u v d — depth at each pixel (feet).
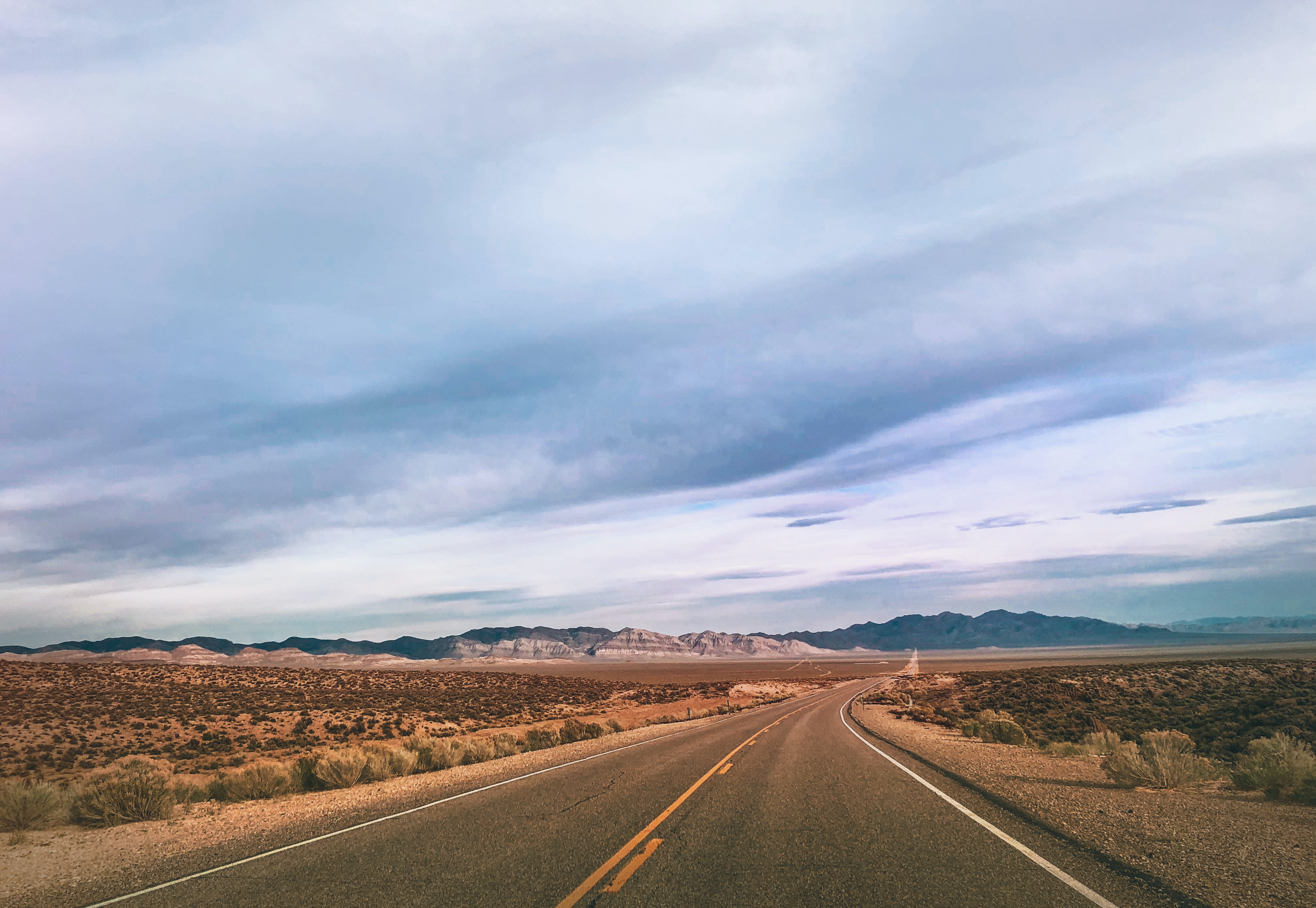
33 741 106.01
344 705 169.78
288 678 221.66
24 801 36.94
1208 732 94.17
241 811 40.63
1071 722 117.08
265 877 24.81
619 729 118.62
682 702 233.14
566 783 45.96
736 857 25.53
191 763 94.38
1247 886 21.02
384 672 286.87
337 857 27.20
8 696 140.05
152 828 36.19
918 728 98.43
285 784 48.49
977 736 88.17
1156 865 23.41
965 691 187.11
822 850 26.40
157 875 26.09
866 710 140.77
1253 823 30.12
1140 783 41.57
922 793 39.65
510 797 40.75
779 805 36.24
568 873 23.66
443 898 21.42
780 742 74.13
